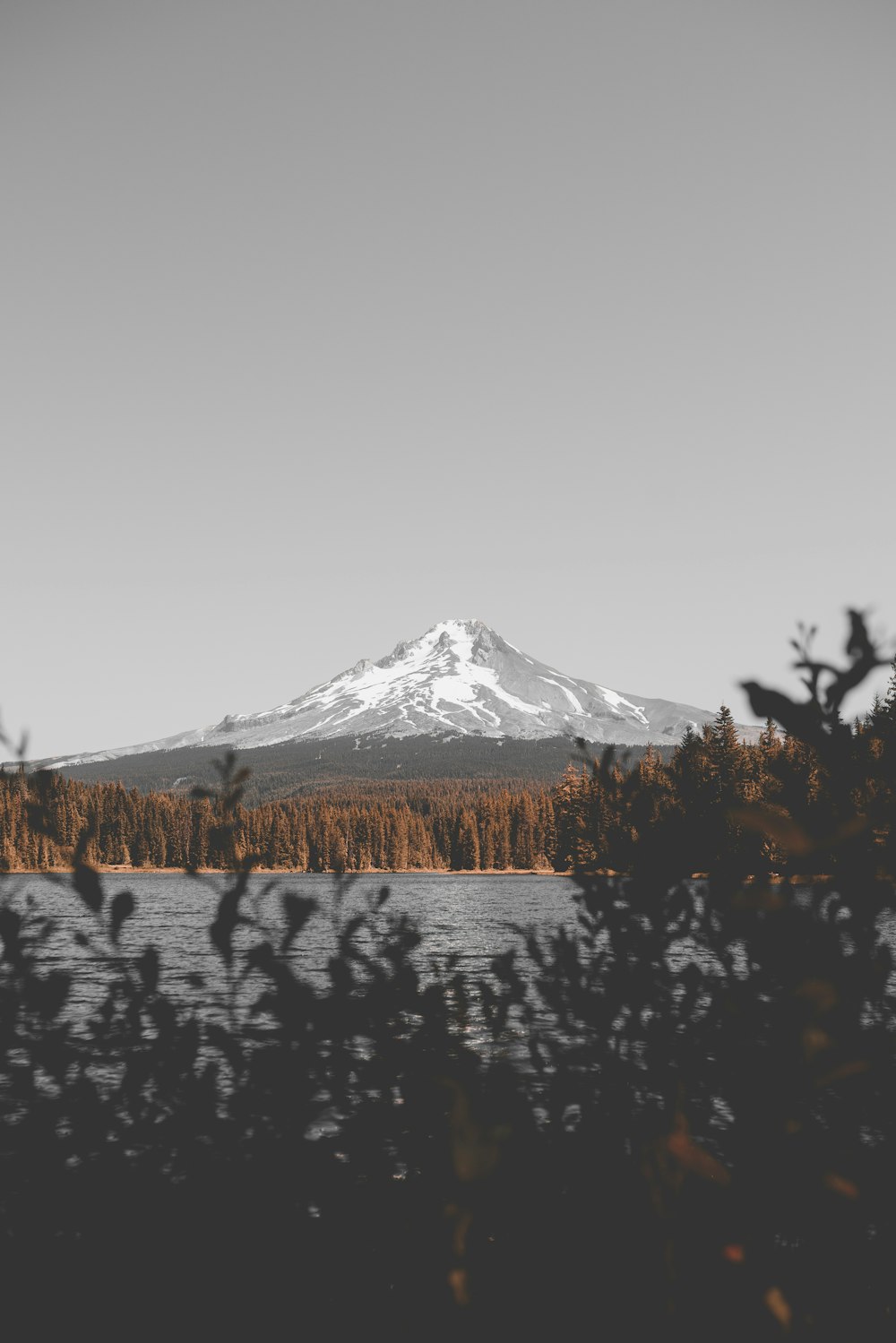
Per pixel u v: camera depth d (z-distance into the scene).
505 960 2.97
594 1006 2.67
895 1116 2.25
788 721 1.96
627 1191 2.62
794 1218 2.20
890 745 1.91
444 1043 2.84
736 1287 2.22
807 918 1.91
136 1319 3.72
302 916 2.83
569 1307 2.66
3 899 2.93
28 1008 2.92
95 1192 3.16
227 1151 3.06
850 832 1.67
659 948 2.58
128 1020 2.95
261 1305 3.79
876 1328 2.52
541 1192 2.73
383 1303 3.52
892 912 1.86
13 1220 3.26
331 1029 2.86
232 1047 2.95
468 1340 2.96
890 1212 2.36
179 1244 3.75
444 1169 3.06
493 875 165.00
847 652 1.96
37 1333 3.64
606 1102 2.65
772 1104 2.03
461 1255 1.91
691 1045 2.34
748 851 2.34
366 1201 3.33
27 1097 2.98
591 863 2.80
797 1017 1.91
